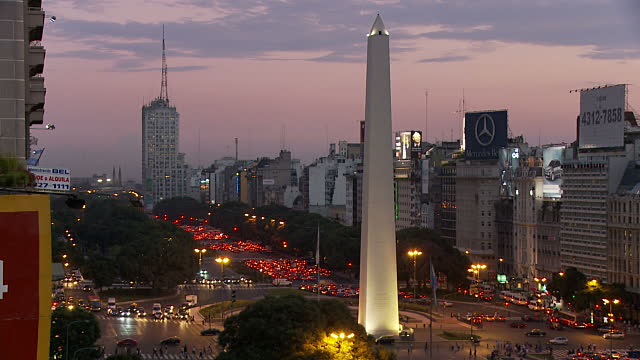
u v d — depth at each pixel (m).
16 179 68.06
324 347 167.88
